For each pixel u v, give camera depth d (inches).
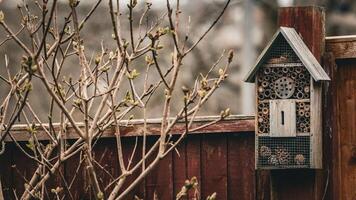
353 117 241.6
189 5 893.8
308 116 234.5
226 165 251.4
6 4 765.3
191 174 253.1
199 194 252.4
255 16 924.6
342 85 243.0
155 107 717.9
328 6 868.0
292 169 239.9
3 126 225.3
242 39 869.2
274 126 236.2
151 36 192.7
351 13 864.3
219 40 888.3
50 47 230.1
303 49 237.1
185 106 191.9
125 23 729.6
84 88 215.5
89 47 747.4
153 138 255.0
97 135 221.0
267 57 237.0
